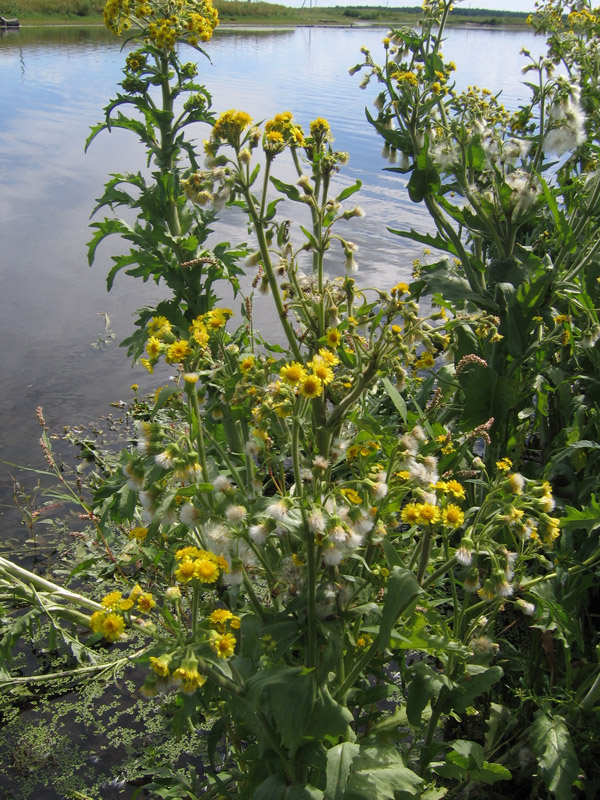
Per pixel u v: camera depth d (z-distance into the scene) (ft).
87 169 37.32
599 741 8.30
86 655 10.82
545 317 10.84
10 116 49.93
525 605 7.68
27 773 9.45
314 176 7.20
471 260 11.20
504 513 6.98
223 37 150.20
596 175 11.68
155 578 11.05
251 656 6.73
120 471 8.79
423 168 11.16
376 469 6.89
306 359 7.88
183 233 12.55
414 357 6.93
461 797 8.43
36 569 12.91
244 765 7.87
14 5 156.15
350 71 11.61
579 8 15.47
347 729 5.98
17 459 15.98
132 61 12.21
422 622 6.88
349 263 7.11
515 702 9.84
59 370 19.72
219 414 7.68
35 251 27.30
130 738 9.96
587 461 11.24
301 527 5.81
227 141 6.74
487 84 61.72
